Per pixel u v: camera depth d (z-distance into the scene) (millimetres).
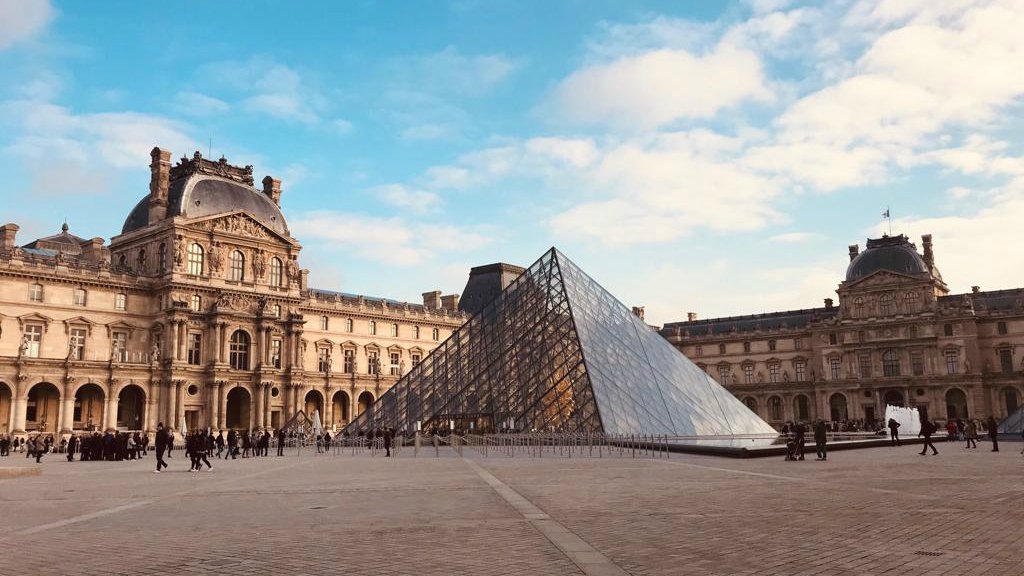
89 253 131625
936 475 33812
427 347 159125
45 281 108562
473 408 72875
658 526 19500
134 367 111188
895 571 13930
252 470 47375
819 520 20156
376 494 29156
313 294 142250
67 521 22531
